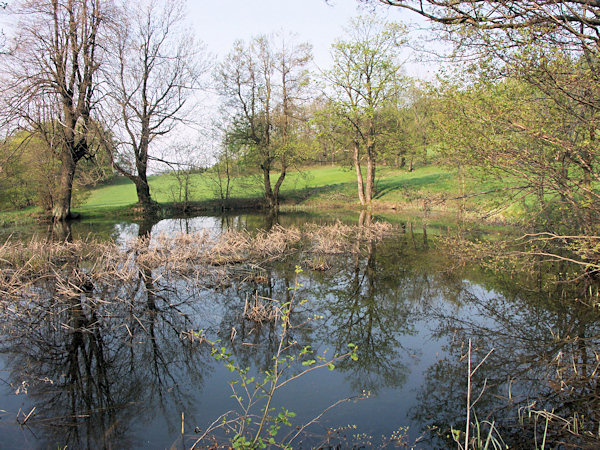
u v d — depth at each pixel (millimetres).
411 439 4336
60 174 25219
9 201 27203
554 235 8094
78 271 10273
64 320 7789
